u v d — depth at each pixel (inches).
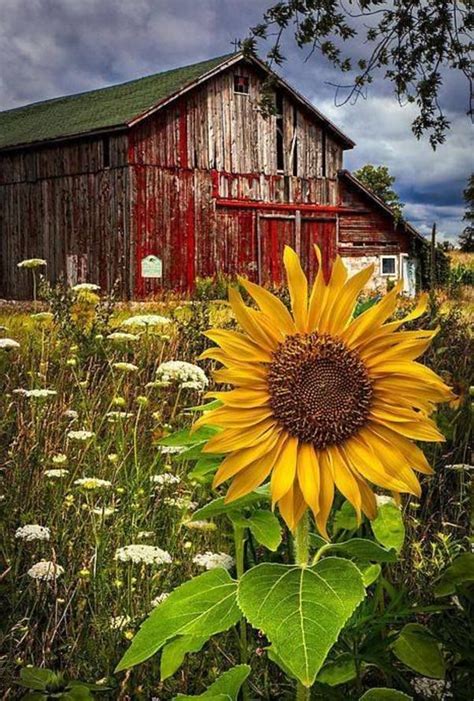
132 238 1011.9
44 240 1116.5
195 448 80.7
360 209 1184.2
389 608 87.2
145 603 124.1
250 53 457.7
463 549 117.9
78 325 286.4
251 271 1093.1
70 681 84.8
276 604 67.1
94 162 1053.2
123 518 150.8
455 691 86.2
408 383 76.7
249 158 1095.6
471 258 1731.1
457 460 155.5
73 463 180.5
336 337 78.0
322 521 73.7
